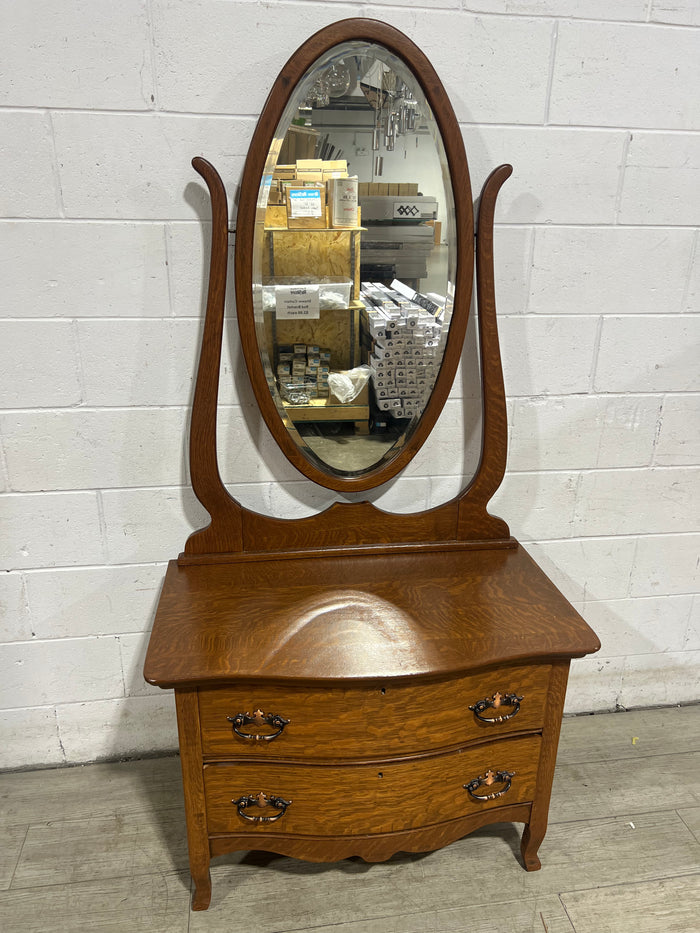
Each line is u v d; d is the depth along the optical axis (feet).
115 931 4.55
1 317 4.52
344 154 4.23
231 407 4.97
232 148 4.40
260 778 4.35
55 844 5.13
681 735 6.25
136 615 5.48
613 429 5.50
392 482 5.37
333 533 5.05
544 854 5.14
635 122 4.69
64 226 4.40
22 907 4.68
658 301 5.17
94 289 4.55
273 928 4.58
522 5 4.32
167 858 5.05
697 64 4.61
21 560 5.16
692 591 6.20
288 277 4.41
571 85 4.55
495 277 4.93
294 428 4.77
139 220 4.45
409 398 4.80
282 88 4.02
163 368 4.81
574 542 5.85
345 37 4.00
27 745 5.74
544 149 4.67
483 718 4.35
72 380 4.74
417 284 4.55
